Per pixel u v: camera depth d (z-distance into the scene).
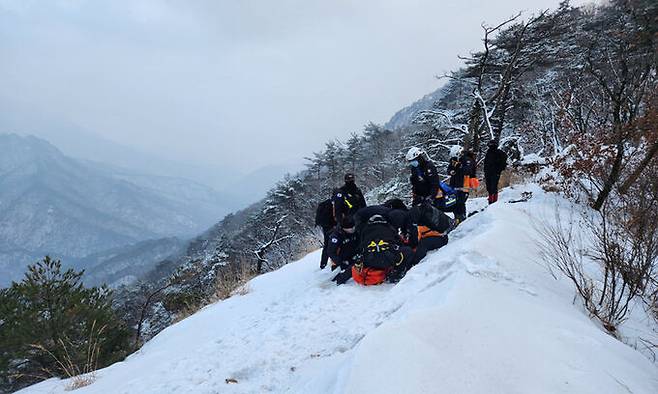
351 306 4.88
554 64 19.50
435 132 22.25
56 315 9.09
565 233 5.69
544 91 17.97
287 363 4.02
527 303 3.46
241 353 4.47
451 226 6.77
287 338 4.49
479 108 16.84
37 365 9.35
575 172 7.75
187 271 19.72
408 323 2.79
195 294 17.56
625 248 4.35
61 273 9.91
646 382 2.62
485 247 4.52
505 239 4.95
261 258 22.62
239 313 6.64
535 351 2.68
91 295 10.22
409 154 6.80
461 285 3.63
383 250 5.40
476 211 7.71
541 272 4.36
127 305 25.98
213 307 7.85
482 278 3.88
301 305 5.38
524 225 5.80
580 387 2.37
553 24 18.16
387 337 2.60
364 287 5.45
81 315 9.33
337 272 6.59
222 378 3.98
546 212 6.79
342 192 6.20
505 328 2.92
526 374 2.44
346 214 6.18
